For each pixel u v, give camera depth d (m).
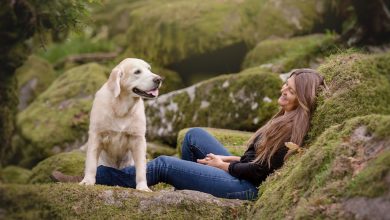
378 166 3.12
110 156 4.71
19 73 10.87
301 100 4.20
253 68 7.98
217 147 4.79
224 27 9.40
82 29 6.53
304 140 4.19
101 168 4.53
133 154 4.62
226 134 6.16
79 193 3.97
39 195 3.98
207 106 7.23
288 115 4.23
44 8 6.34
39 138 8.54
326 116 4.16
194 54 9.42
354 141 3.50
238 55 9.56
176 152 7.00
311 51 7.91
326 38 8.15
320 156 3.59
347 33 7.98
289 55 8.26
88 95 8.95
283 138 4.15
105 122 4.54
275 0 9.74
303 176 3.64
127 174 4.52
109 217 3.90
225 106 7.07
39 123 8.78
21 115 9.16
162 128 7.59
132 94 4.57
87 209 3.93
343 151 3.47
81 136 8.45
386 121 3.41
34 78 10.83
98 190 4.00
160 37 9.72
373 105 4.24
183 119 7.40
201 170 4.26
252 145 4.42
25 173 8.02
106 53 11.55
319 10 9.52
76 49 12.43
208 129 6.61
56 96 9.06
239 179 4.25
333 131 3.72
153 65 9.70
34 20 6.51
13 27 6.57
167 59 9.63
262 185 4.09
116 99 4.55
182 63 9.59
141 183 4.36
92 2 6.50
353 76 4.40
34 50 11.69
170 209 3.96
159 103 7.72
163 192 4.03
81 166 6.30
